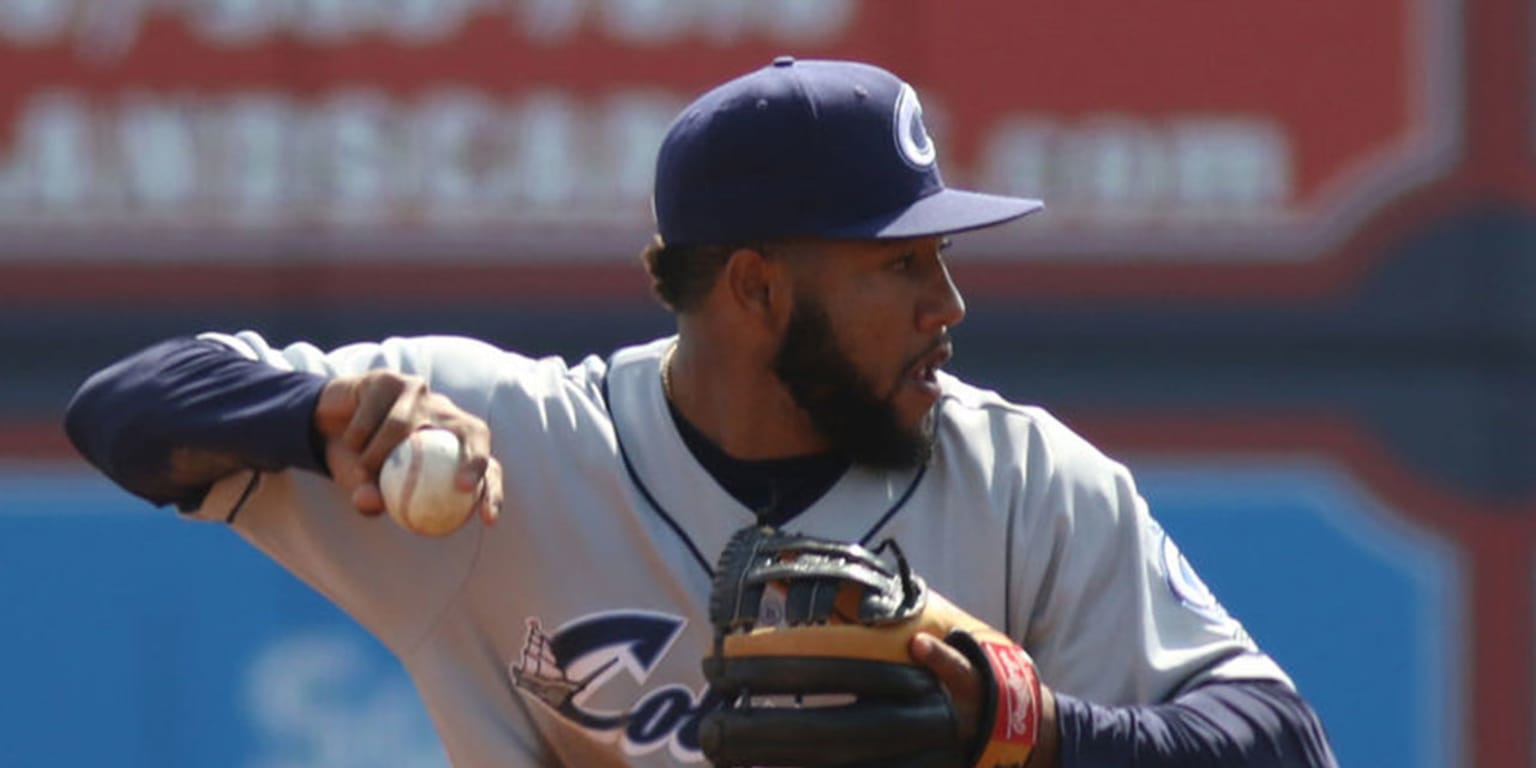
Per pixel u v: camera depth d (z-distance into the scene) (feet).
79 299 67.97
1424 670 68.08
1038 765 28.73
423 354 32.89
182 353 31.91
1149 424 68.49
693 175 31.12
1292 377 68.44
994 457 32.12
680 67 68.54
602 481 32.22
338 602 33.19
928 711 28.12
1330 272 68.59
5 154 68.13
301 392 30.53
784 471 32.01
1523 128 68.54
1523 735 67.67
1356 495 68.28
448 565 32.32
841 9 68.54
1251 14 68.90
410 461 28.78
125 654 67.15
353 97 68.54
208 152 68.33
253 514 32.63
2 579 67.10
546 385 32.71
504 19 68.49
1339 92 68.74
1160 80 68.85
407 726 67.46
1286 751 29.91
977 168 68.59
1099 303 68.69
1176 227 68.59
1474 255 68.49
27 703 67.00
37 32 68.23
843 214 30.68
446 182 68.49
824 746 28.09
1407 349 68.54
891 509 31.91
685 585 31.86
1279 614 68.39
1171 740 29.14
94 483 67.41
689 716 32.17
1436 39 68.69
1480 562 68.18
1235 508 68.44
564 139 68.49
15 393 67.51
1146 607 31.58
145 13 68.39
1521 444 68.03
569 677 32.40
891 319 31.04
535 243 68.44
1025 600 31.91
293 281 68.28
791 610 28.25
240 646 67.31
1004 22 68.64
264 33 68.54
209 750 67.21
